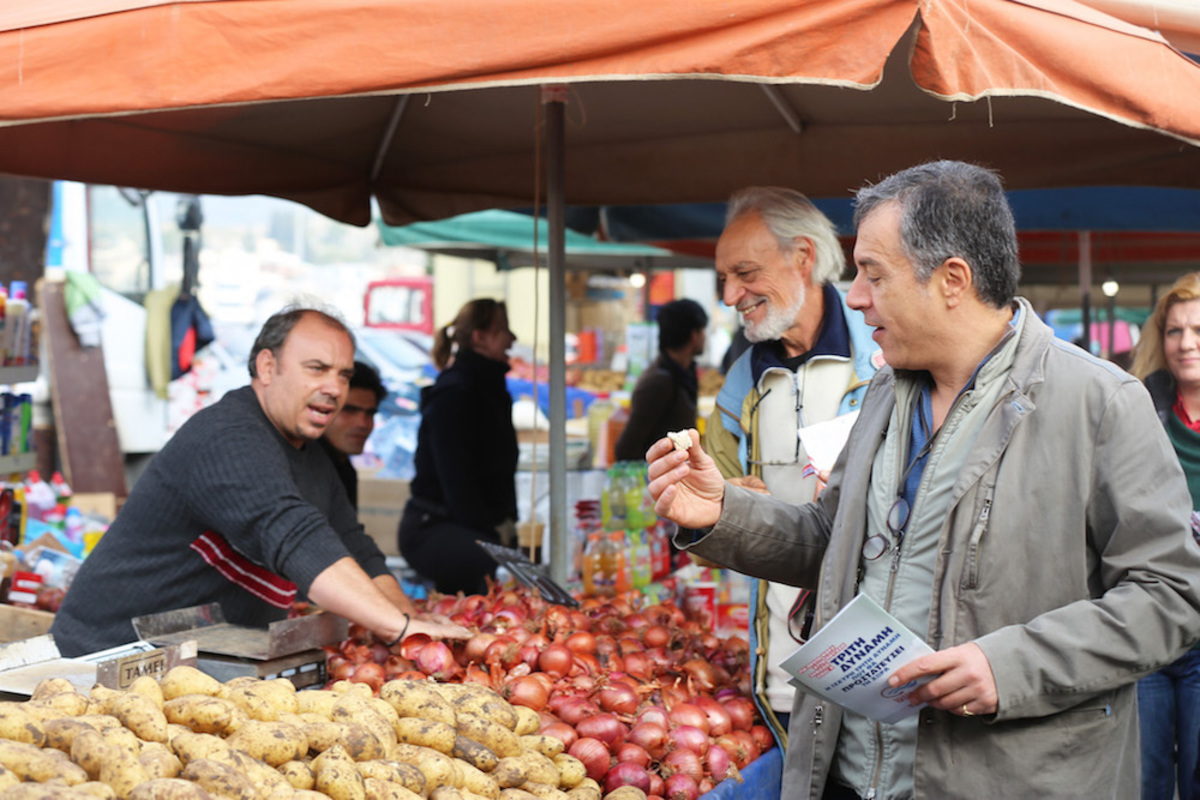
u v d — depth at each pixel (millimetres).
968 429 1986
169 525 3014
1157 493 1856
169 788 1587
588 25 2152
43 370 7973
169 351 8609
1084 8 2439
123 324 8430
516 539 5562
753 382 3090
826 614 2125
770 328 2982
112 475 8062
